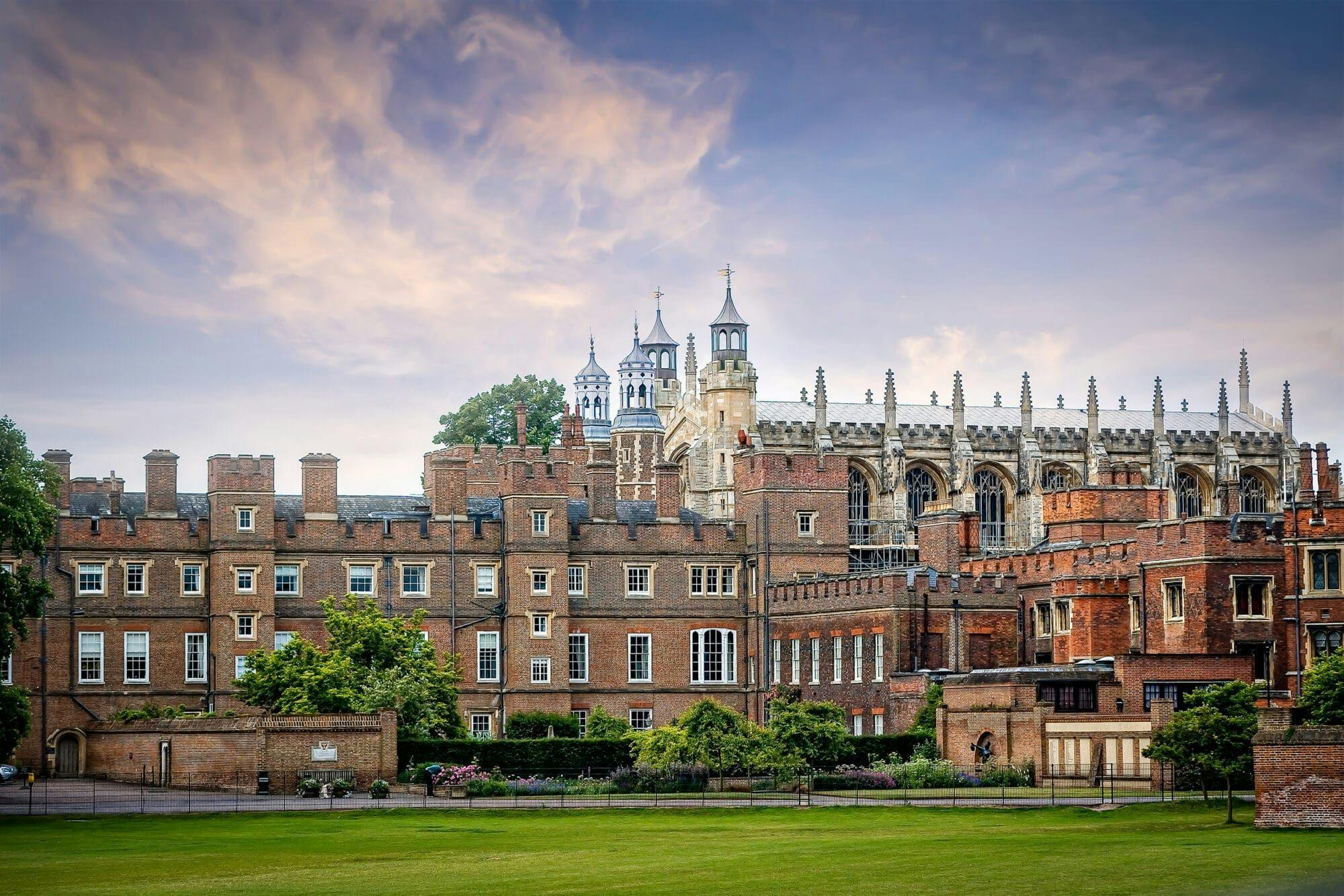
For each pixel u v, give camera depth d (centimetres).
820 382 18238
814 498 13550
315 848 7206
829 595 12744
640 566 13262
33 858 6900
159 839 7588
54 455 12262
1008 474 18612
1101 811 8350
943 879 6038
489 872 6419
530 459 14338
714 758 9925
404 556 12781
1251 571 11238
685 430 19075
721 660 13375
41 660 11938
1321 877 5838
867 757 10931
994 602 12500
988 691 10681
